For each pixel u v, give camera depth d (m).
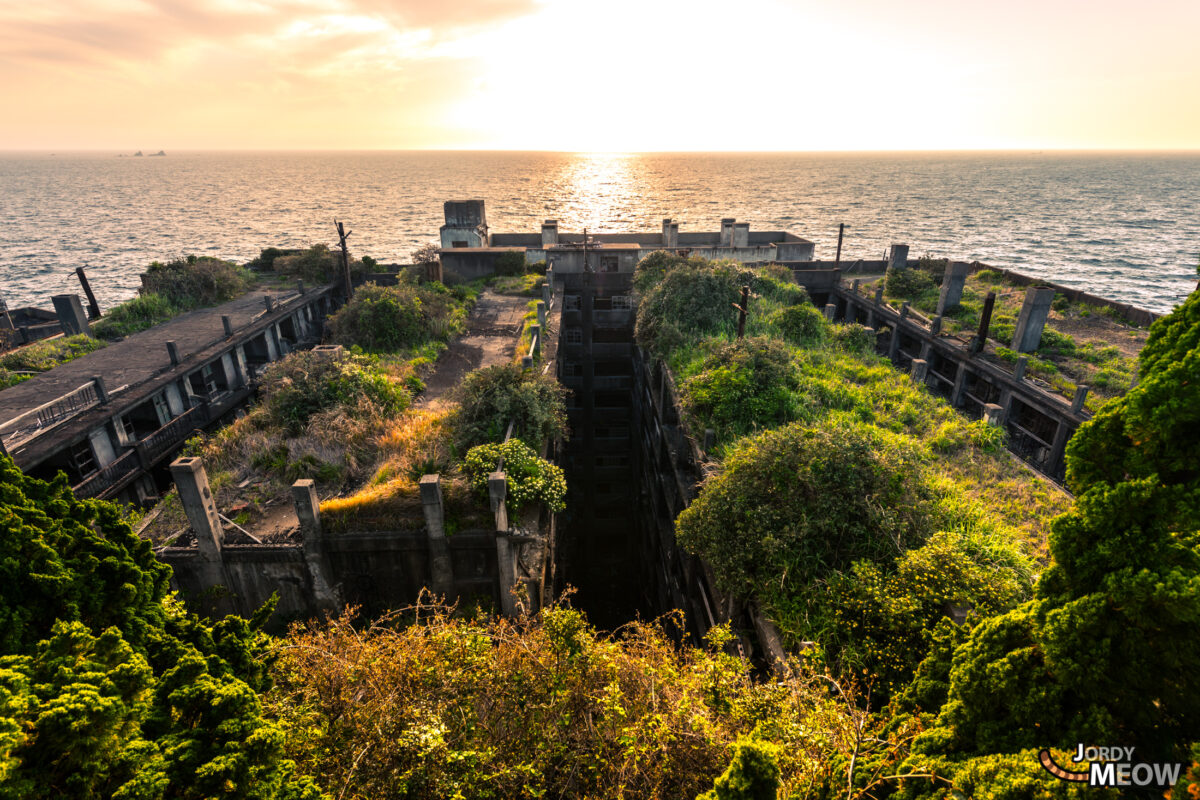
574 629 8.18
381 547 15.37
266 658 8.16
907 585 11.21
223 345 30.69
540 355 27.27
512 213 190.00
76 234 150.62
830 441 13.62
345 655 8.55
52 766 4.71
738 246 46.44
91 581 6.45
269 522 16.28
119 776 5.04
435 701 7.60
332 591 15.59
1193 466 5.30
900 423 20.22
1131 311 31.23
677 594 21.33
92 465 22.73
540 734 7.56
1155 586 5.04
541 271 44.00
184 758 5.39
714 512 13.66
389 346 29.27
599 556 37.72
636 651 9.64
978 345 27.22
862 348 28.08
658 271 35.91
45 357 28.36
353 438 19.27
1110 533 5.58
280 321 37.25
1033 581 11.45
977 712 6.31
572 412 40.16
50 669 5.35
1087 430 6.05
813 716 7.70
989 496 16.06
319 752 6.99
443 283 40.25
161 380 26.11
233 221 178.00
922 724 7.24
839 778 6.79
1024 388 23.55
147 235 149.62
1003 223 168.12
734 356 21.56
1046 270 104.25
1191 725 5.25
